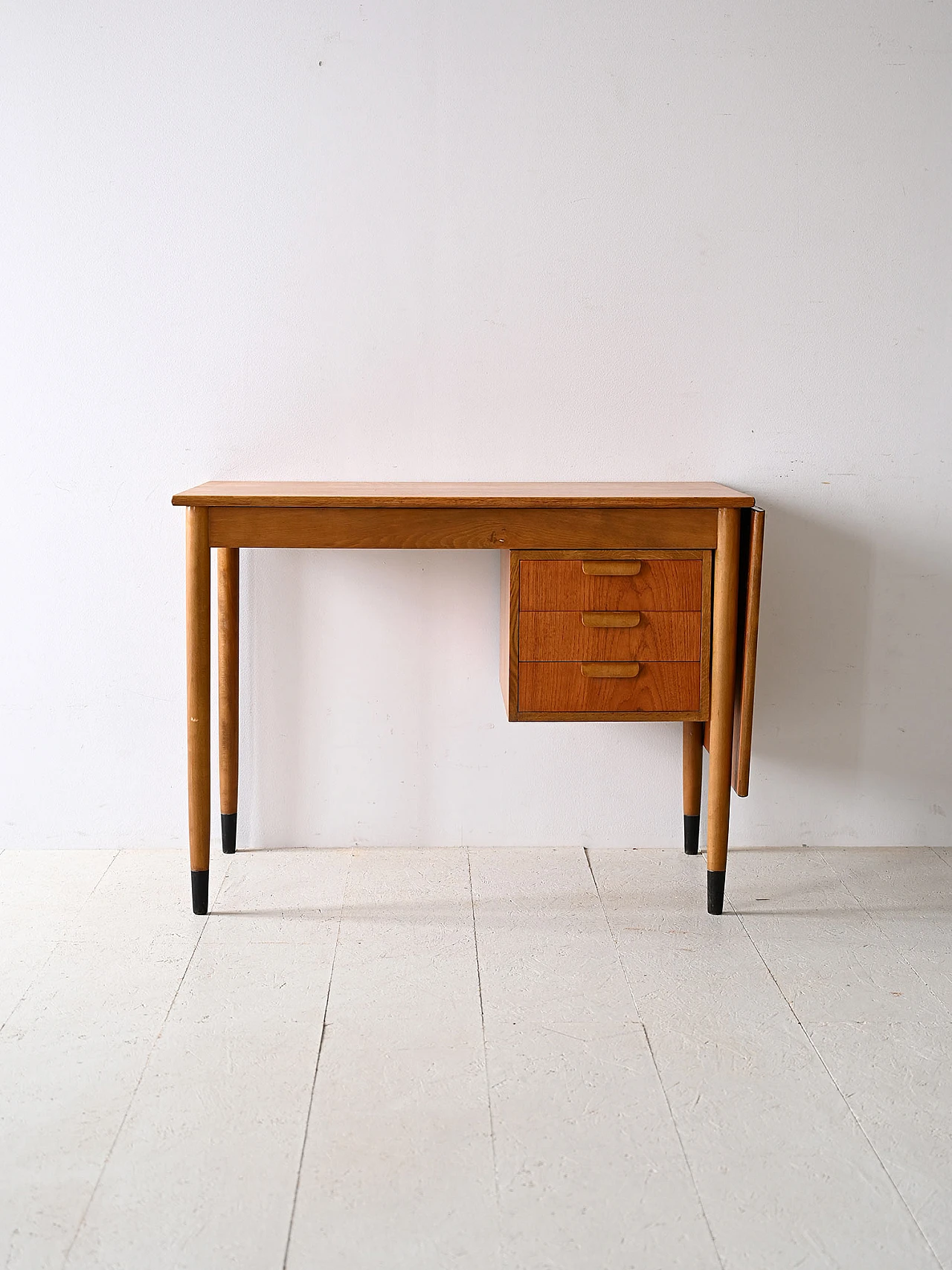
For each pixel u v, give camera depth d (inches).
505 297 101.7
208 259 100.4
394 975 85.7
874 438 104.3
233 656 102.7
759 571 90.2
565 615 90.7
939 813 110.9
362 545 89.2
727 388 103.3
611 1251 58.6
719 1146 66.8
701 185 100.5
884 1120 69.3
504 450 103.8
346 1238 59.3
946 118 100.0
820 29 98.7
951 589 107.0
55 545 104.0
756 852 109.6
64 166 98.7
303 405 102.8
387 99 98.8
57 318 100.7
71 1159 65.2
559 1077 73.2
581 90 99.0
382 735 108.0
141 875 103.0
